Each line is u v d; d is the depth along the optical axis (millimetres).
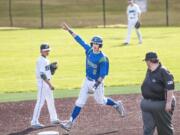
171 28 98188
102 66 32656
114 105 35406
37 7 125625
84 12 122125
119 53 65875
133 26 73750
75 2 130125
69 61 61250
